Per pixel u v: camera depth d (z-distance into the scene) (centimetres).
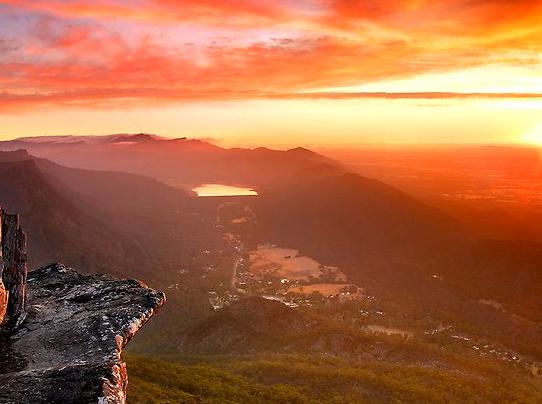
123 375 1183
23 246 1614
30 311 1555
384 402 8200
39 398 1017
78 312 1538
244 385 7706
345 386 8738
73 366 1156
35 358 1249
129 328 1411
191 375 7419
